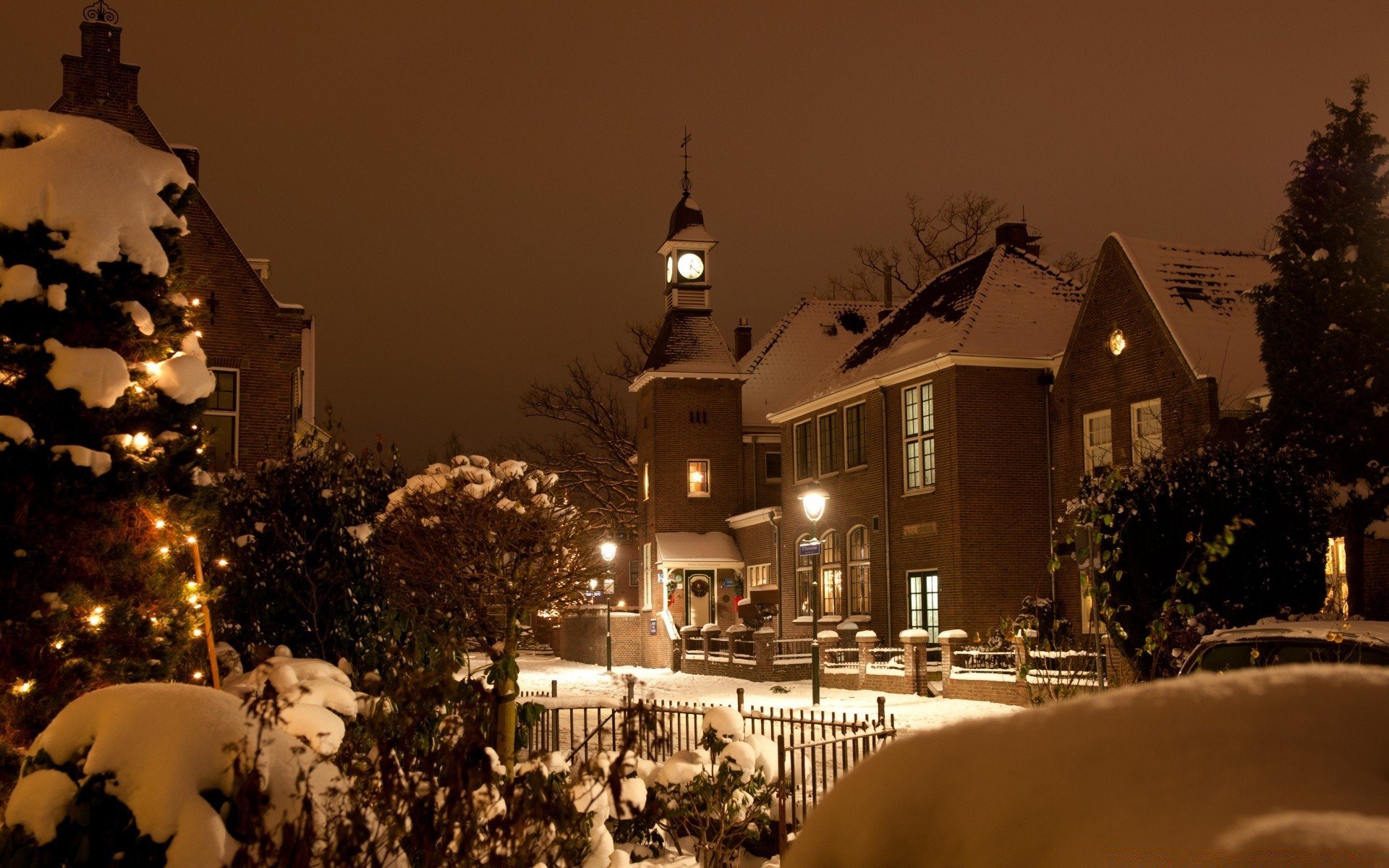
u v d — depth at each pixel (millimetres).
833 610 35281
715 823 9531
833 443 35812
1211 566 17219
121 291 9266
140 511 9367
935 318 33688
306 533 13383
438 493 12805
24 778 4523
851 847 1362
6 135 9438
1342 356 18484
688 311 45000
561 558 13047
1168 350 24797
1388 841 961
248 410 24109
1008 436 29453
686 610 41562
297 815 4414
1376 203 19250
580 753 12664
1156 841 1090
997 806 1243
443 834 4547
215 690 4754
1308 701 1216
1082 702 1326
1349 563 18500
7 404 8828
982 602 28812
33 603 8578
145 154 9641
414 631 12250
